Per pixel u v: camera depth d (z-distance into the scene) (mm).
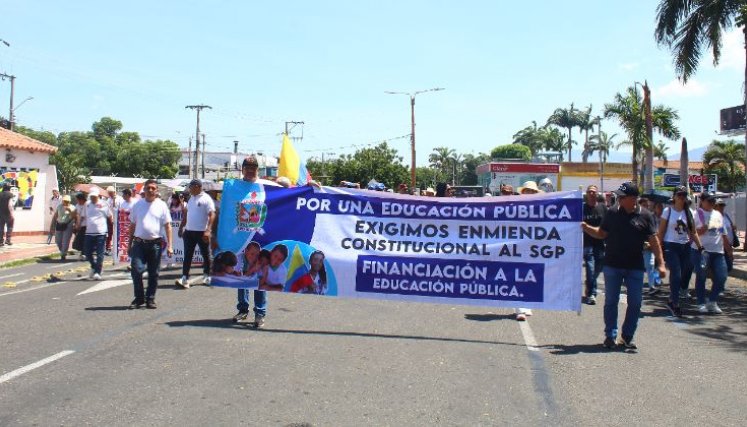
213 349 6625
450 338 7363
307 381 5590
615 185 66812
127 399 5035
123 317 8281
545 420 4770
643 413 4980
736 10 19297
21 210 24359
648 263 11484
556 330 7941
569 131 94000
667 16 21219
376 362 6246
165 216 9117
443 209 7938
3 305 9242
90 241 12281
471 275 7859
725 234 10109
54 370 5797
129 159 85000
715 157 53938
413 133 51469
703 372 6211
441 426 4602
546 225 7727
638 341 7570
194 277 12562
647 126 35469
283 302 9602
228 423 4566
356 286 8047
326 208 8133
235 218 8109
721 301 11109
